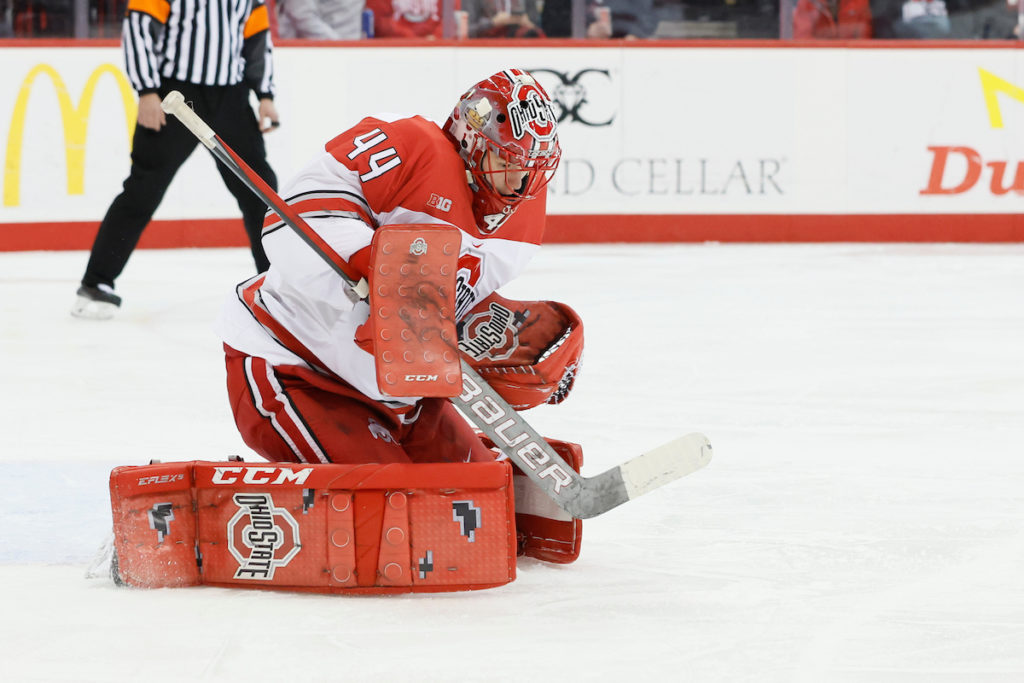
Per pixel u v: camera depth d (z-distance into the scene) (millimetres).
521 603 7121
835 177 35156
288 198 7797
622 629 6652
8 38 32062
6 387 15031
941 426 12805
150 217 21250
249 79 22031
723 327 20016
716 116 34688
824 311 21875
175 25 21203
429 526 7215
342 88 33500
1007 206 35500
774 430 12602
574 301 23016
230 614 6855
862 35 35250
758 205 35000
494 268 8484
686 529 8852
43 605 7008
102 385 15211
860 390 14891
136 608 6957
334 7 33406
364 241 7512
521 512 8117
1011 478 10484
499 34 34406
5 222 32062
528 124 7777
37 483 10172
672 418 13250
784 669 6059
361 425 8125
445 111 33938
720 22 34938
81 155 32219
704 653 6281
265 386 8227
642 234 34750
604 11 34656
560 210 34469
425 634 6555
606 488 7527
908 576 7688
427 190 7875
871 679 5930
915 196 35375
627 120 34438
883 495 9859
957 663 6148
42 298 23609
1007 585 7504
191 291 24750
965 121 35281
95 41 32062
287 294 8180
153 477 7293
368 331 7996
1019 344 18484
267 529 7266
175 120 21156
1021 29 35594
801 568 7871
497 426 7535
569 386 8742
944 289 25016
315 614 6875
